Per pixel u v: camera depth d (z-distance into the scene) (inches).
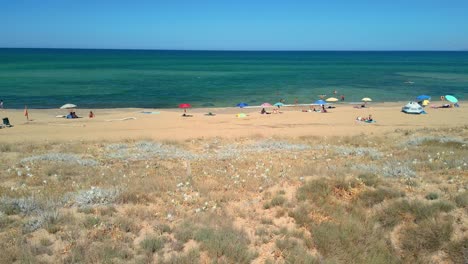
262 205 364.8
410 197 362.3
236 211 350.6
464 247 281.6
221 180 446.6
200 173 490.3
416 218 321.1
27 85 2746.1
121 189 397.1
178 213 341.4
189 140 855.1
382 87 2797.7
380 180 407.5
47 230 297.3
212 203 368.2
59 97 2181.3
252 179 442.0
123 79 3361.2
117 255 263.1
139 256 266.5
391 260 279.9
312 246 292.4
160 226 308.3
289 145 740.7
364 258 277.1
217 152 692.7
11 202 345.7
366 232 308.7
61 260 254.2
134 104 1993.1
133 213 335.9
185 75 3912.4
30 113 1598.2
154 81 3225.9
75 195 378.9
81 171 510.6
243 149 713.6
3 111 1648.6
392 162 514.0
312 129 1093.8
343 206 354.3
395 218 324.8
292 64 6363.2
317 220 327.0
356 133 981.8
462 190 368.2
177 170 519.2
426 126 1134.4
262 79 3506.4
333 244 288.5
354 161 554.9
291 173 460.1
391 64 6314.0
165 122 1309.1
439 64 6235.2
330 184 395.2
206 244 280.4
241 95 2368.4
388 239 304.8
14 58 6889.8
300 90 2615.7
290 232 308.5
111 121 1347.2
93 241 282.7
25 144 788.0
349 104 1987.0
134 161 598.9
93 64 5590.6
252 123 1278.3
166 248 279.3
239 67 5442.9
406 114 1477.6
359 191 379.2
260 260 272.4
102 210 339.0
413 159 540.1
